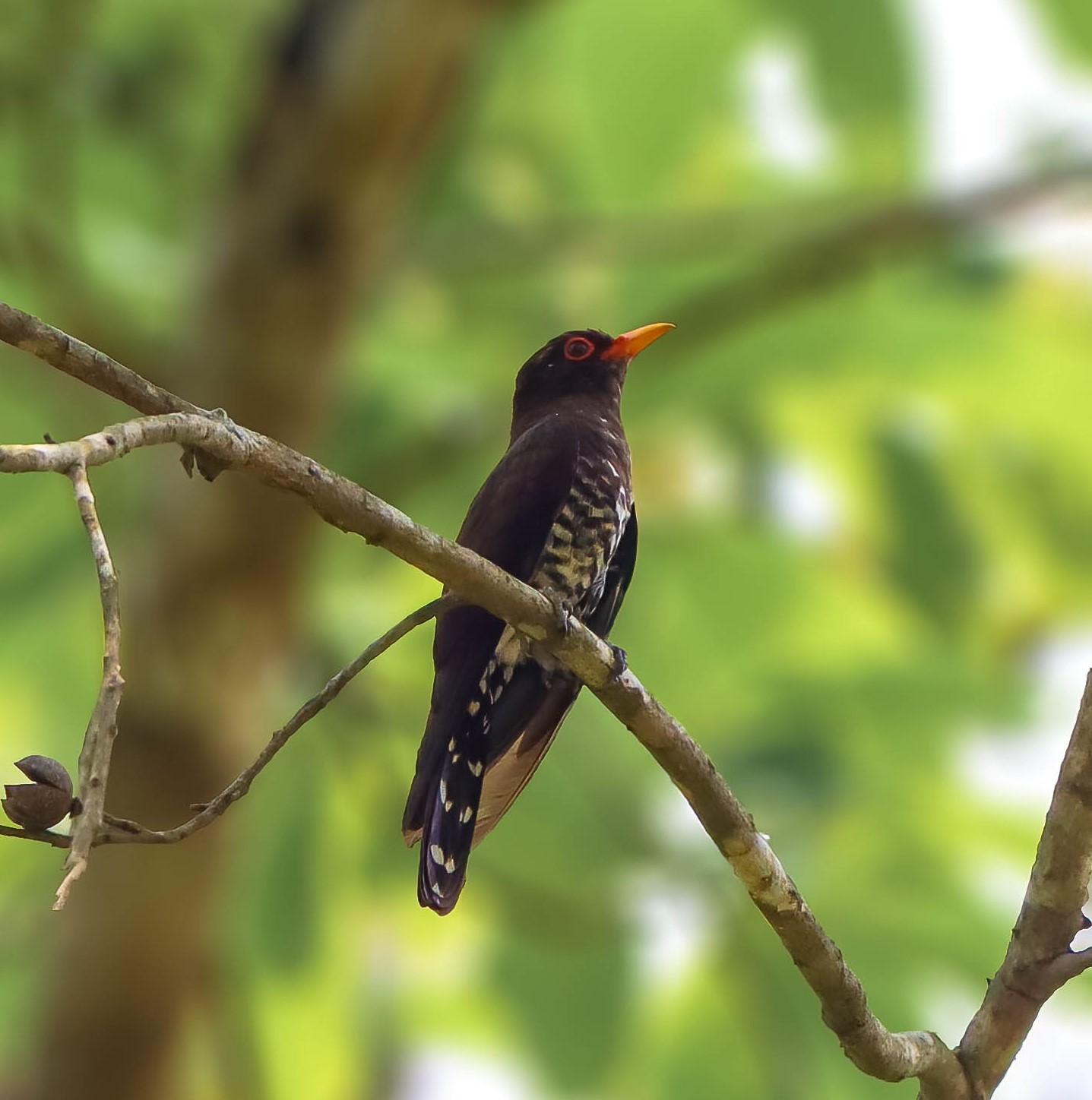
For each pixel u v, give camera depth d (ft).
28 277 35.14
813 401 37.65
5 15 35.40
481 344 39.29
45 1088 37.11
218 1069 38.81
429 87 35.96
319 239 36.37
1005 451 37.35
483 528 28.30
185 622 36.24
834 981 18.62
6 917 39.24
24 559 38.14
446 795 23.82
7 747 38.58
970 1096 18.95
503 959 37.91
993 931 34.04
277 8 37.29
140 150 37.83
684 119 35.40
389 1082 41.57
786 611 38.34
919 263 37.68
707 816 18.92
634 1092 36.40
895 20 32.50
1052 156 35.96
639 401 37.06
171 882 36.70
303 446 37.24
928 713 36.55
